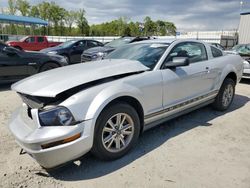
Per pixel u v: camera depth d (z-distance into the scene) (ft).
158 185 8.51
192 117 15.29
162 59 11.90
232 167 9.61
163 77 11.48
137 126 10.58
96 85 9.53
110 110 9.45
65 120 8.39
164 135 12.55
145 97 10.66
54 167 8.66
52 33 189.67
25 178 8.87
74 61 41.78
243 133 12.91
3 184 8.49
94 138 9.12
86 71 10.27
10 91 22.07
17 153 10.60
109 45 39.11
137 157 10.34
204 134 12.71
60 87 8.85
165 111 11.83
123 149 10.23
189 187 8.40
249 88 24.68
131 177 8.97
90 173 9.21
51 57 25.86
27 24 104.27
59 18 190.90
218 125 13.99
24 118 9.57
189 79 12.91
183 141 11.87
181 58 11.47
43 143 8.09
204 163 9.89
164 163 9.89
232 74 16.70
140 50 13.21
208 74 14.30
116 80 10.05
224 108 16.43
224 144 11.59
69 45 41.63
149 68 11.51
